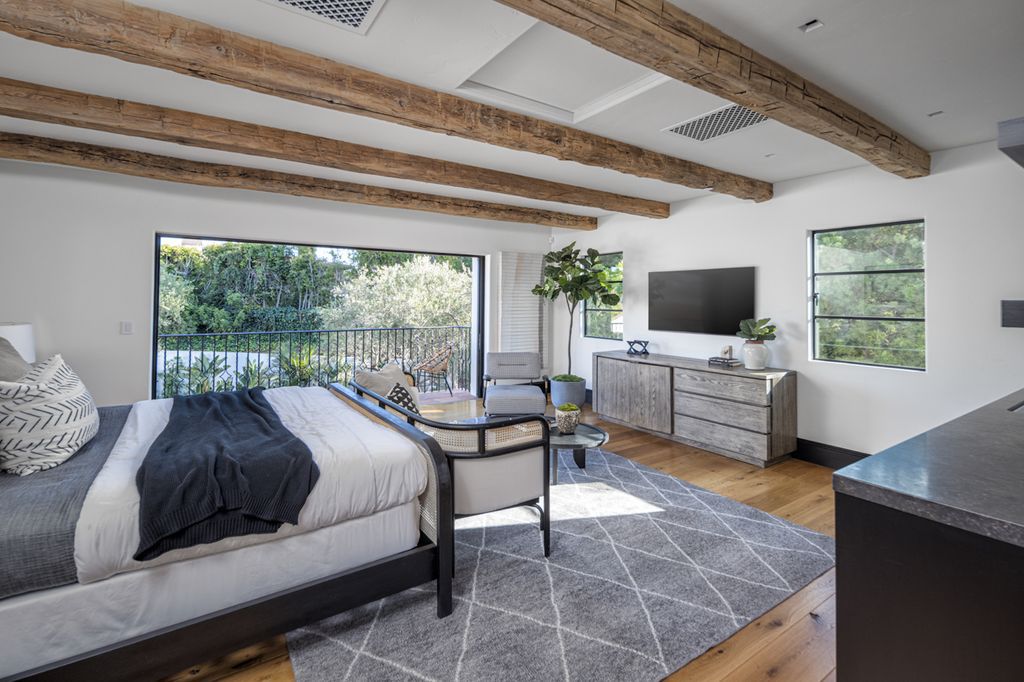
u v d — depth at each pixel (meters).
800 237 4.23
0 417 1.74
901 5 1.80
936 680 0.94
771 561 2.55
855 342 3.98
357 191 4.62
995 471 1.07
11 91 2.44
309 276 9.07
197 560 1.64
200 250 8.35
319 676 1.74
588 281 5.94
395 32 2.00
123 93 2.61
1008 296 3.16
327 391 3.58
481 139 2.76
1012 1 1.76
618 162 3.29
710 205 4.98
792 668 1.80
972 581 0.89
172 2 1.79
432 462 2.11
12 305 3.67
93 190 3.92
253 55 2.03
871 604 1.03
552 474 3.72
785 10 1.83
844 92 2.51
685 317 5.21
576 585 2.32
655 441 4.82
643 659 1.83
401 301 9.55
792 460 4.25
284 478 1.81
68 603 1.45
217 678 1.73
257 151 3.16
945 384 3.44
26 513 1.47
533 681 1.71
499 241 6.43
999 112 2.77
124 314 4.05
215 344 6.01
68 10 1.70
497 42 2.08
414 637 1.94
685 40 1.84
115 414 2.73
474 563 2.52
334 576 1.87
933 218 3.47
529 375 5.82
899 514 0.98
